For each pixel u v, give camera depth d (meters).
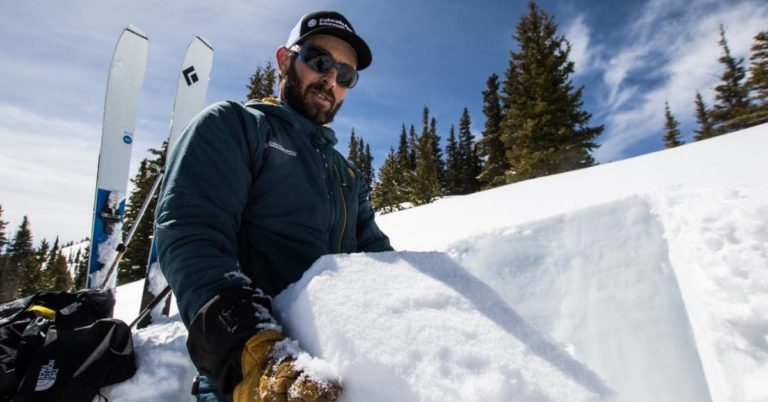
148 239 15.63
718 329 1.17
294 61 1.22
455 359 0.58
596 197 3.50
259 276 0.95
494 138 22.19
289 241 0.98
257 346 0.62
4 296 39.25
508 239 2.18
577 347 1.49
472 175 32.72
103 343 1.42
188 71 3.71
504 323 0.70
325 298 0.68
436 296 0.72
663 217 1.83
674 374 1.26
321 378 0.55
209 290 0.70
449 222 4.65
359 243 1.40
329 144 1.23
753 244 1.29
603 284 1.70
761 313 1.09
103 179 3.08
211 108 0.97
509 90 16.36
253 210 0.97
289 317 0.73
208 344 0.65
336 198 1.14
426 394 0.53
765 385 0.96
